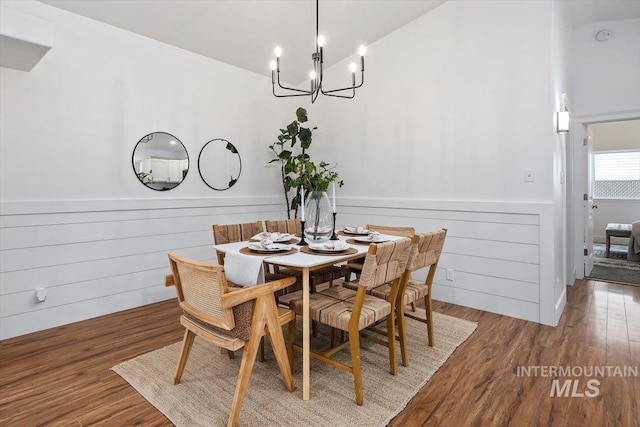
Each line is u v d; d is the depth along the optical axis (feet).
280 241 8.00
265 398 5.99
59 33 9.12
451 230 11.10
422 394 6.12
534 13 9.39
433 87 11.52
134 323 9.43
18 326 8.59
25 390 6.22
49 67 8.98
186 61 11.93
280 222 10.23
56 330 8.93
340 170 14.48
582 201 13.65
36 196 8.84
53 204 9.04
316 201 7.91
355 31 12.32
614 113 12.65
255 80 14.20
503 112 10.01
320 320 6.23
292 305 6.73
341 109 14.37
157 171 11.23
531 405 5.77
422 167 11.87
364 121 13.57
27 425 5.30
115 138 10.24
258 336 5.46
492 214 10.20
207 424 5.32
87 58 9.63
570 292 12.21
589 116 13.14
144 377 6.65
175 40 11.27
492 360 7.30
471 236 10.67
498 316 9.94
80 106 9.53
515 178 9.84
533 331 8.81
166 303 11.16
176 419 5.43
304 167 14.28
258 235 8.59
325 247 7.01
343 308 6.35
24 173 8.66
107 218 10.10
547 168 9.27
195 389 6.26
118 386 6.36
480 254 10.49
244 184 13.94
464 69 10.78
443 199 11.35
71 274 9.43
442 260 11.33
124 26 10.21
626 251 19.69
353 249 7.16
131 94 10.55
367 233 8.98
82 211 9.57
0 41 6.75
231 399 5.96
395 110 12.57
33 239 8.79
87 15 9.52
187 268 5.49
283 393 6.15
